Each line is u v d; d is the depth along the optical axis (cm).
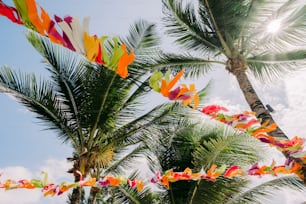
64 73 625
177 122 669
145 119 657
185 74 602
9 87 567
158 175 394
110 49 324
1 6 132
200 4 619
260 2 543
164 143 709
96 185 394
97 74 612
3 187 352
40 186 362
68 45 137
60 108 621
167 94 178
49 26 132
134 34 601
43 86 603
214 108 246
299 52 557
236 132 578
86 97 621
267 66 580
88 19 138
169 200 732
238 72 529
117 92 618
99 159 608
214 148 599
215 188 630
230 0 560
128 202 710
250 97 479
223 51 578
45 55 604
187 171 381
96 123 627
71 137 619
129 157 764
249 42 566
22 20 135
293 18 527
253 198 652
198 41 612
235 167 352
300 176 321
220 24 572
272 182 647
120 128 651
